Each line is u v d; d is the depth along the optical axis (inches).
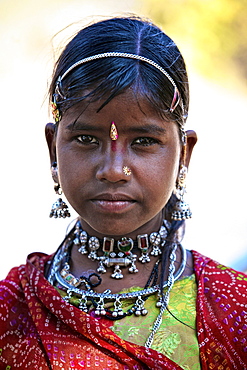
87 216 97.8
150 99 92.8
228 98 394.6
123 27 100.3
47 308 100.5
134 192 94.7
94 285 102.7
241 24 358.6
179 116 99.7
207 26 357.7
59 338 97.7
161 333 97.8
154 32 102.4
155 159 95.9
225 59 370.6
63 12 421.1
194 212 331.6
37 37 431.8
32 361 98.4
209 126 389.4
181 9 356.8
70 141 97.0
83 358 95.6
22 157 400.2
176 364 94.1
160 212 107.6
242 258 276.1
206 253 286.8
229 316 99.2
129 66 92.9
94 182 95.0
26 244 314.3
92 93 91.3
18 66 426.0
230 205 338.0
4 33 432.1
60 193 110.4
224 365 96.3
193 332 98.4
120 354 94.7
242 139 385.7
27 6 435.8
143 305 100.9
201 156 384.2
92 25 102.4
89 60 94.3
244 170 372.2
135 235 104.3
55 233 327.0
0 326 103.6
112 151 93.4
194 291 103.2
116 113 91.4
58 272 108.3
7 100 418.9
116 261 103.3
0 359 101.2
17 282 109.5
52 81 107.1
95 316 100.3
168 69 97.2
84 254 106.7
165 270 103.8
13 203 356.2
